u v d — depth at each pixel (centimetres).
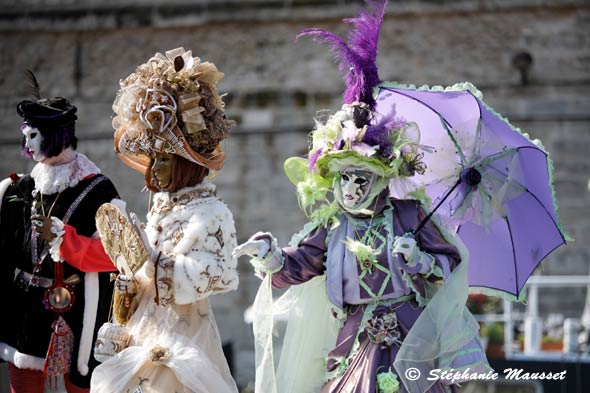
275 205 2495
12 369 855
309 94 2505
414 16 2436
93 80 2570
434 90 820
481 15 2423
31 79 902
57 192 847
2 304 855
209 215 762
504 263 852
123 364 748
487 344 1501
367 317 765
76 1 2566
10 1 2583
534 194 845
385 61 2442
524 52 2412
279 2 2495
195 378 742
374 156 762
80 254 810
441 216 820
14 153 2586
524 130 2411
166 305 746
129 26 2547
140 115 768
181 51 809
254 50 2528
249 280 2456
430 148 827
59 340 831
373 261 761
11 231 858
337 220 783
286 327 813
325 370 798
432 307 751
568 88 2406
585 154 2394
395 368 745
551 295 2311
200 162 771
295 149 2500
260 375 784
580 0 2395
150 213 785
